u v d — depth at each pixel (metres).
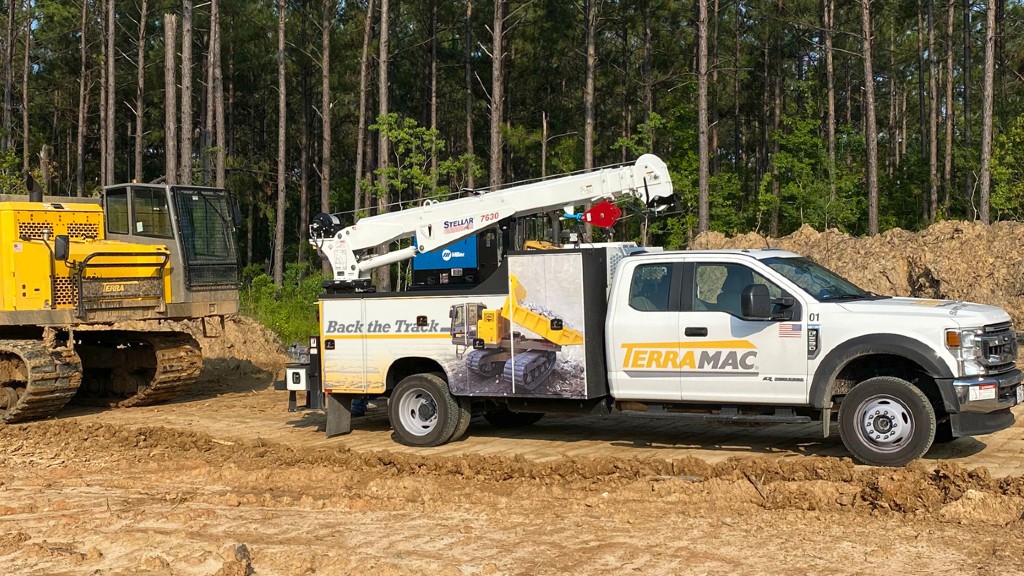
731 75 50.81
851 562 6.10
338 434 11.64
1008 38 47.81
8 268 13.33
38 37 50.75
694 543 6.63
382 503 8.05
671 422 11.93
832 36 43.41
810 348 9.00
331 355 11.37
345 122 53.78
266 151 57.91
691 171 39.56
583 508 7.70
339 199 51.12
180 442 11.34
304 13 45.66
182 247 14.71
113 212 14.75
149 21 50.47
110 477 9.74
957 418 8.49
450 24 46.75
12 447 11.61
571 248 10.25
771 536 6.73
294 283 36.25
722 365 9.38
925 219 39.34
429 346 10.74
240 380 18.84
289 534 7.26
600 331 10.02
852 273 22.11
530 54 45.31
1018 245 20.80
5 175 34.09
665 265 9.80
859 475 8.25
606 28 43.84
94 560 6.66
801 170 38.22
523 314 10.18
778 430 11.07
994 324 8.82
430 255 12.15
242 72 53.34
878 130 64.44
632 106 52.56
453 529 7.24
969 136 39.91
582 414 10.13
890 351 8.66
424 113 50.31
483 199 11.55
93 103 54.69
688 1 43.75
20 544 7.13
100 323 13.78
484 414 12.19
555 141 46.84
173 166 29.27
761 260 9.51
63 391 13.69
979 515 6.96
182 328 21.05
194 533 7.35
